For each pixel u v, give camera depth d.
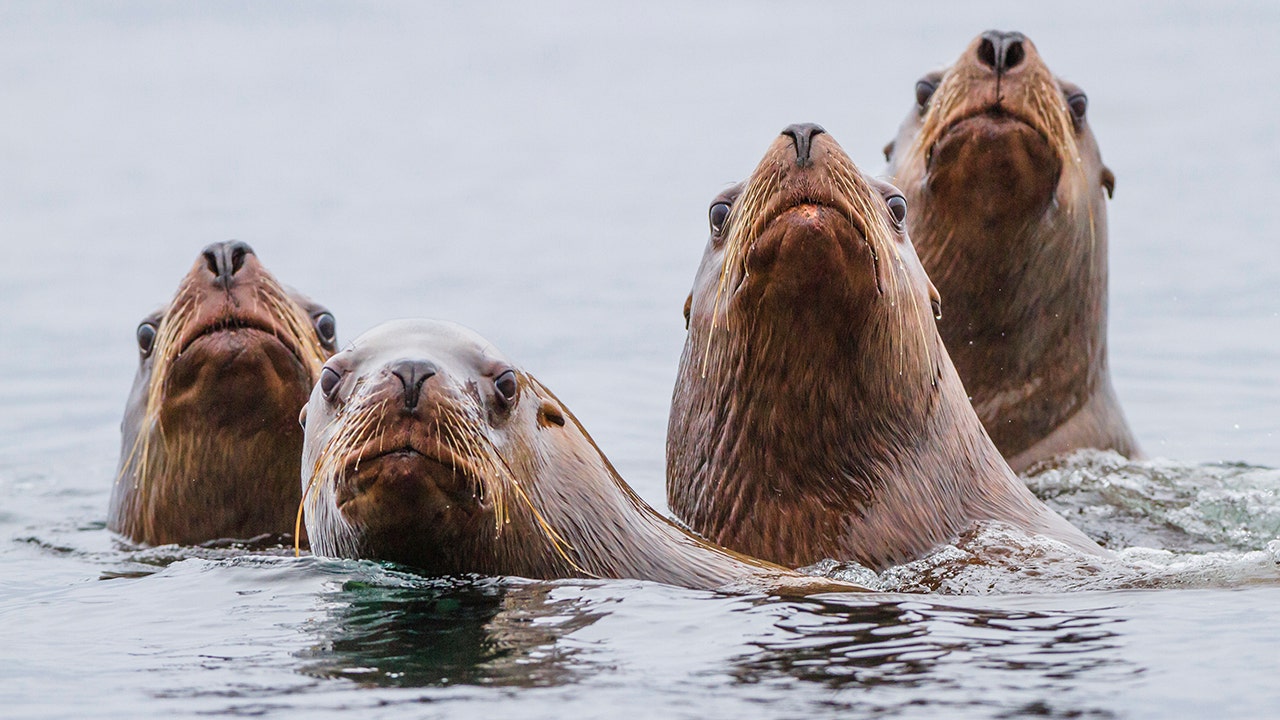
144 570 36.91
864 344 31.44
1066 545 33.34
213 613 28.11
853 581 31.58
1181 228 90.00
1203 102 117.19
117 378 70.62
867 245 30.08
